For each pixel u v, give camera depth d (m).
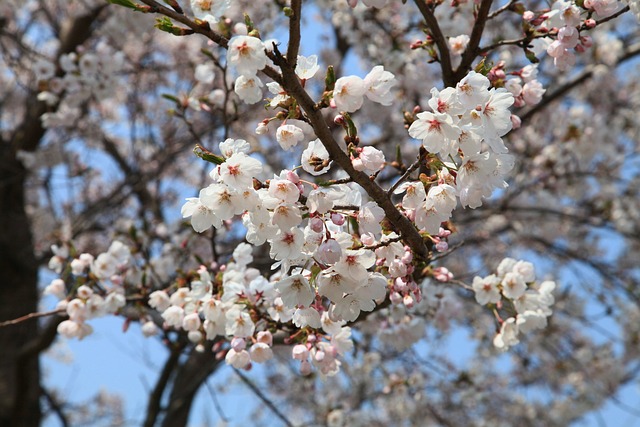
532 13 3.03
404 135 7.29
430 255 2.65
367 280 2.32
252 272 3.43
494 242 8.92
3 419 6.40
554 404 8.94
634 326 8.23
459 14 4.32
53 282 4.00
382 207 2.31
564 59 2.96
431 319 4.23
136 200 9.27
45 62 5.88
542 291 3.28
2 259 7.29
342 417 5.75
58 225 7.82
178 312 3.42
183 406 6.94
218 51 5.94
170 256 5.50
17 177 7.46
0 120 9.77
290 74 2.13
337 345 2.89
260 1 5.90
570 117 7.51
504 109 2.29
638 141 8.57
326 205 2.19
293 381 7.98
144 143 8.01
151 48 9.04
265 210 2.21
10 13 7.53
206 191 2.18
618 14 2.92
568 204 8.70
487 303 3.35
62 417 7.41
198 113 8.21
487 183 2.33
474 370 5.93
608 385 8.55
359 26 6.00
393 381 5.84
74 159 8.62
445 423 7.17
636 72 8.77
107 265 3.94
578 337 9.45
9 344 6.96
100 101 6.12
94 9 7.62
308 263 2.39
